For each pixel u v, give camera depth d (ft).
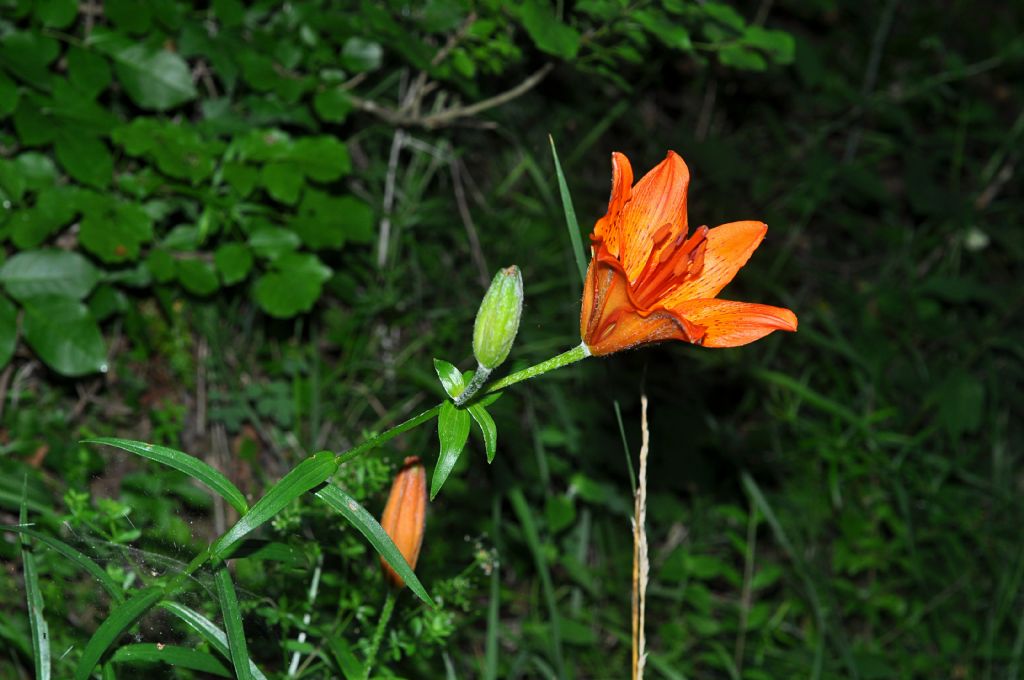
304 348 12.85
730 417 14.71
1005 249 18.86
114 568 7.55
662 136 16.65
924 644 13.43
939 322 16.57
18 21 10.24
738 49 10.70
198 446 11.60
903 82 19.99
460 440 5.62
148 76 10.15
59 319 9.57
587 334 5.91
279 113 11.12
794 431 14.43
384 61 13.56
